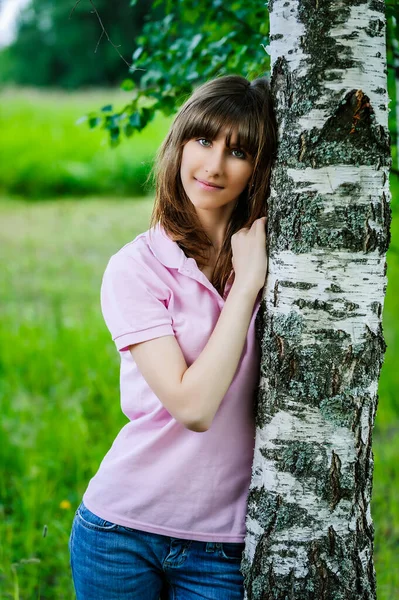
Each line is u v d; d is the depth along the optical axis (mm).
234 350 1470
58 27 31000
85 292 7102
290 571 1553
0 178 13586
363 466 1548
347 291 1483
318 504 1529
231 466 1623
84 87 30188
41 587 2764
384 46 1479
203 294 1595
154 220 1695
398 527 3051
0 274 7840
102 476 1676
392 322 5566
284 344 1520
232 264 1643
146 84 2711
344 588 1541
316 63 1441
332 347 1496
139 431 1649
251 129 1518
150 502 1612
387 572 2744
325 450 1518
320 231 1472
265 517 1566
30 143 14047
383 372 4699
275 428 1545
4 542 2875
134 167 13977
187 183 1602
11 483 3514
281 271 1523
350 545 1545
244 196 1694
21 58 32594
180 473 1601
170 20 2797
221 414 1597
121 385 1708
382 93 1469
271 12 1529
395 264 6637
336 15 1425
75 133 14594
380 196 1483
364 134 1448
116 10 28625
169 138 1670
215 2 2646
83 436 3742
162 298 1573
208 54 2625
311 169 1467
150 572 1658
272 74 1541
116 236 10016
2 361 4969
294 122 1481
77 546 1687
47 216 11562
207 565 1644
